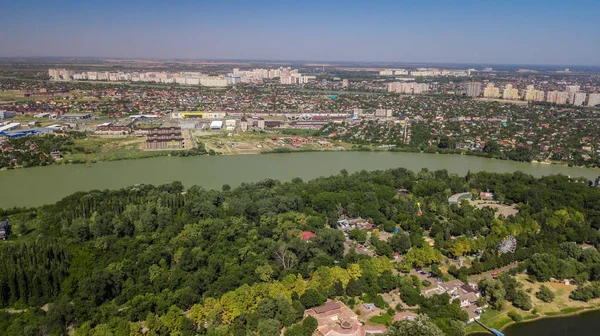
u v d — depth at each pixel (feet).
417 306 534.37
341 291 547.90
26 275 526.98
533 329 509.76
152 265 579.07
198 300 525.34
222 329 469.57
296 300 516.73
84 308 493.77
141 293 529.04
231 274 561.02
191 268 591.37
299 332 461.78
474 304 547.90
